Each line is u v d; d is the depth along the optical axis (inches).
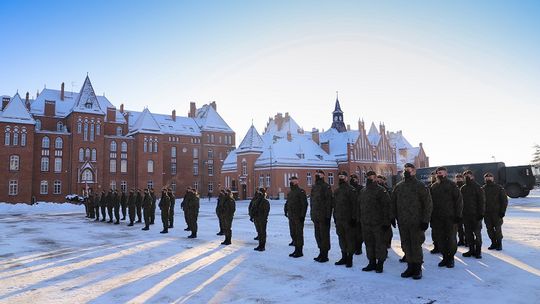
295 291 310.8
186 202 674.2
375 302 277.6
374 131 3902.6
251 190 2583.7
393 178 2116.1
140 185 2869.1
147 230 794.8
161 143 3009.4
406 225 343.6
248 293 307.1
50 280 358.0
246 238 634.8
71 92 3056.1
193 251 508.7
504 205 452.1
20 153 2386.8
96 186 2662.4
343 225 397.7
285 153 2578.7
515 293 288.4
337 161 2768.2
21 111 2433.6
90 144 2677.2
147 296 301.9
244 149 2657.5
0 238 688.4
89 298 298.2
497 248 455.8
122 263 433.1
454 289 303.4
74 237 690.2
